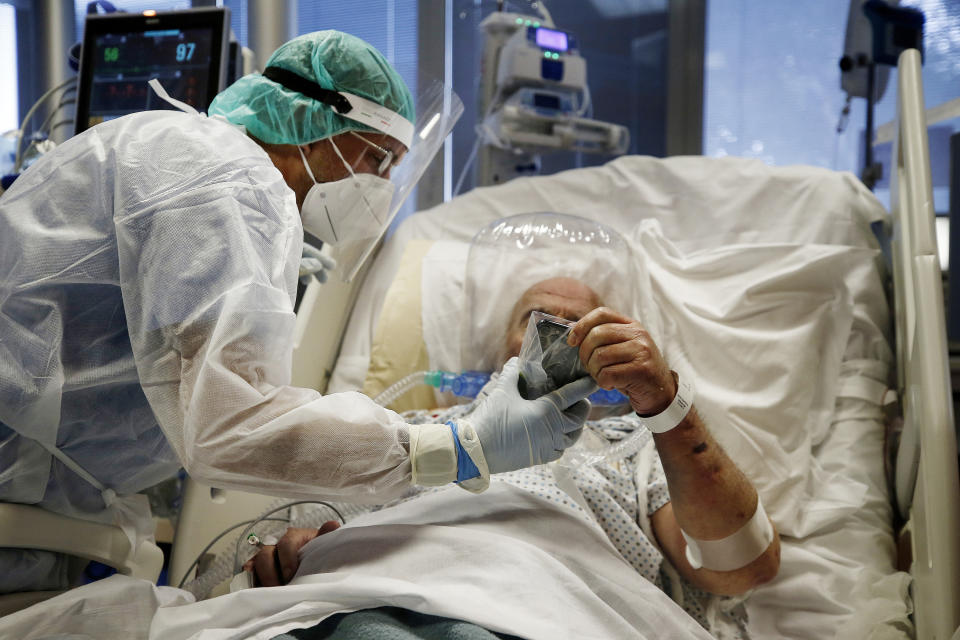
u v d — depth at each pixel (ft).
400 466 3.43
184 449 3.22
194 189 3.31
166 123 3.61
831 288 5.75
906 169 5.23
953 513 4.04
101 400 3.63
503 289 5.30
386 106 4.28
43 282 3.44
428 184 9.79
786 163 10.44
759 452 5.18
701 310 5.75
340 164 4.29
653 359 3.82
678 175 6.98
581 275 5.31
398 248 7.33
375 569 3.73
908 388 5.27
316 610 3.43
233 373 3.17
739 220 6.71
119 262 3.36
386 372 6.32
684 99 10.83
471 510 4.16
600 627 3.59
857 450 5.37
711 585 4.41
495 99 8.54
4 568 3.60
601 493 4.52
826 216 6.40
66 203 3.51
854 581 4.70
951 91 9.68
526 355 3.88
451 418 4.95
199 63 6.37
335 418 3.29
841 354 5.62
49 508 3.73
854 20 7.89
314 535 4.41
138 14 6.52
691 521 4.16
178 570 5.18
